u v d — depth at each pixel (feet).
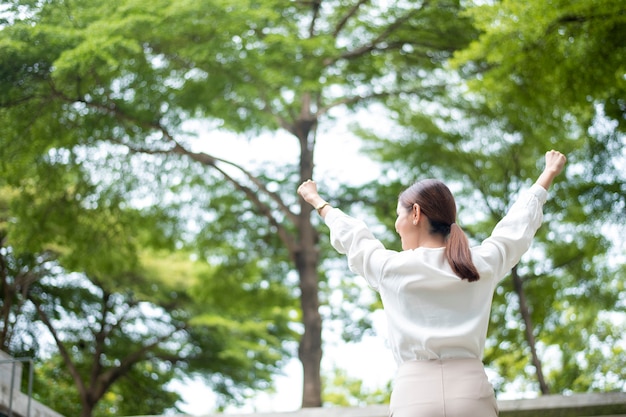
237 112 55.62
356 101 61.52
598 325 62.34
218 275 66.39
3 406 27.81
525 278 57.98
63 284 72.18
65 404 74.79
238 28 46.29
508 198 58.18
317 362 58.54
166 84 48.67
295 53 49.16
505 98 42.01
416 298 9.21
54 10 44.42
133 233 58.23
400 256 9.47
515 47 36.45
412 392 8.93
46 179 51.62
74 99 46.14
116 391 79.46
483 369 9.05
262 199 65.98
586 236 55.36
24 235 53.01
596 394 30.27
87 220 55.16
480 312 9.18
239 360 79.25
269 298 67.62
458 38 57.00
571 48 36.81
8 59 41.57
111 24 43.32
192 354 79.51
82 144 50.78
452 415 8.73
